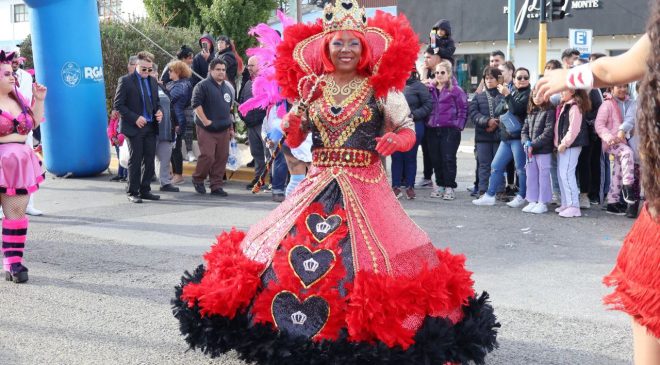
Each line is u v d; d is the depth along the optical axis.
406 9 25.02
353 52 4.16
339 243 3.90
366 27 4.34
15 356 4.52
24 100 6.25
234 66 12.88
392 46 4.16
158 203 10.22
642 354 2.54
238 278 3.88
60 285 6.07
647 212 2.50
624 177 8.70
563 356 4.45
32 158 6.23
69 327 5.04
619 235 7.84
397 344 3.60
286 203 4.23
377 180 4.20
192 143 13.59
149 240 7.77
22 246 6.19
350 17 4.20
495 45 23.89
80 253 7.20
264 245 4.08
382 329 3.60
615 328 4.93
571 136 8.62
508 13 20.86
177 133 11.73
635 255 2.49
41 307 5.48
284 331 3.73
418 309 3.71
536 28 22.53
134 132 10.12
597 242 7.52
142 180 10.44
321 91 4.32
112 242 7.69
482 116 9.93
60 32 12.09
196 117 10.73
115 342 4.75
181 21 24.83
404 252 3.94
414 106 10.04
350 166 4.17
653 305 2.40
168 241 7.71
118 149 12.02
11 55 6.13
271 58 5.82
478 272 6.38
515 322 5.05
